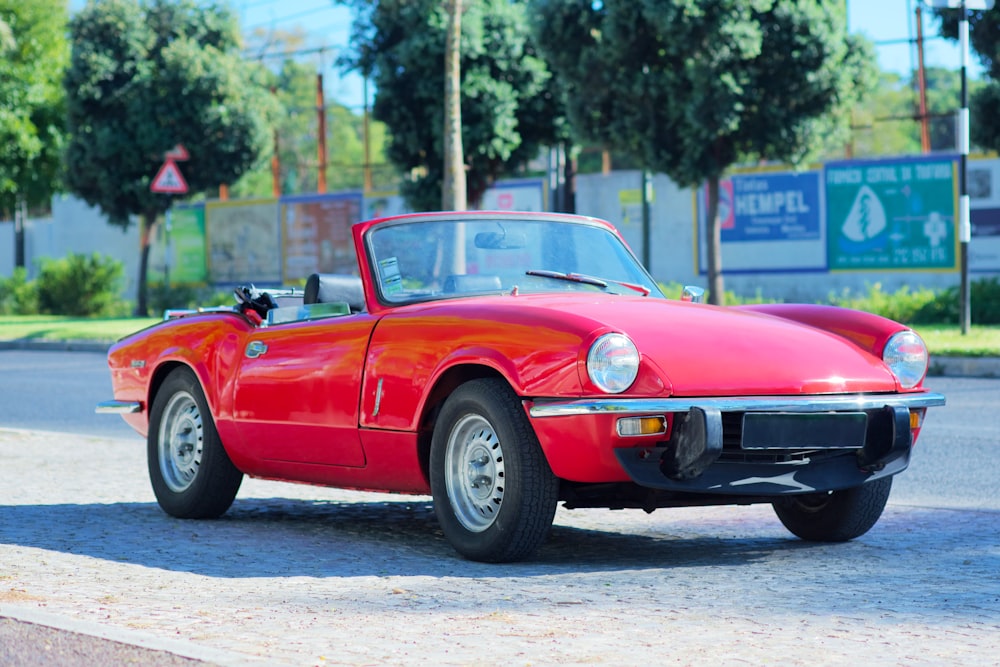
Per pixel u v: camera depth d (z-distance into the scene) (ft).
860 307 79.25
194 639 13.08
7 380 58.29
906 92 160.04
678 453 16.51
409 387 18.25
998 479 26.55
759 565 17.72
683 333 17.61
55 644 12.32
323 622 13.92
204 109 115.03
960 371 52.08
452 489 17.97
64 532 20.98
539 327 17.02
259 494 25.94
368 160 126.21
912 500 24.18
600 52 72.43
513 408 17.08
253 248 131.03
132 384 23.86
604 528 21.44
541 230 21.26
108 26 114.83
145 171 115.96
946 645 12.83
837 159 95.20
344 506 24.23
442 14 92.63
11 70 122.83
